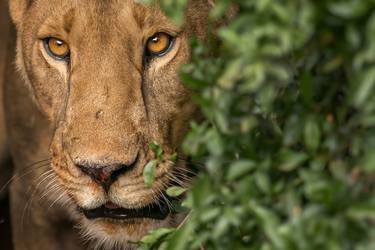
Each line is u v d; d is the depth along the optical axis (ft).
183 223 16.06
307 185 12.25
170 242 14.28
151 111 21.53
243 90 12.72
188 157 22.26
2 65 30.07
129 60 21.15
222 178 13.62
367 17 11.45
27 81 25.08
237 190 13.33
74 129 20.67
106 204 20.98
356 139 12.23
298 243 12.29
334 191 11.94
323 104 12.97
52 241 26.73
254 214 13.07
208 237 14.08
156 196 21.20
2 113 29.96
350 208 11.69
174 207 19.12
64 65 22.71
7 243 34.94
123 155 20.26
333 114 13.04
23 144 27.09
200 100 13.35
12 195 28.27
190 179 22.00
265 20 12.16
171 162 21.57
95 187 20.70
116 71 20.98
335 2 11.54
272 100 13.00
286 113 13.46
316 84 13.08
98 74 20.95
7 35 29.99
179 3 13.00
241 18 12.41
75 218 25.81
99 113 20.57
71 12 21.39
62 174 21.33
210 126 15.53
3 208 34.30
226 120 13.09
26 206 27.30
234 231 13.94
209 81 13.44
